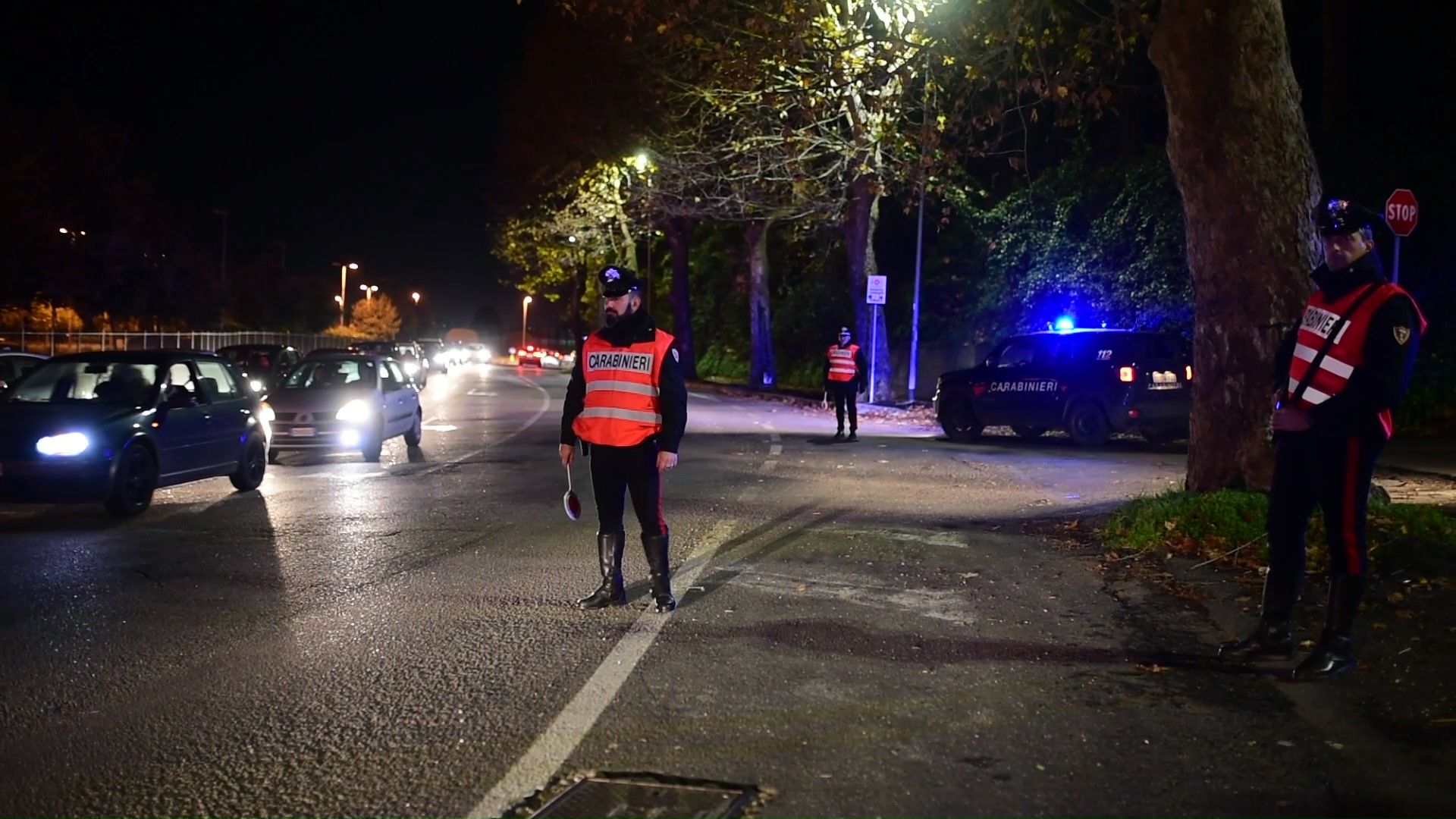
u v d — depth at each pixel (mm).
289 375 17312
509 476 14375
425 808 4352
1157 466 15469
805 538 9797
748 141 23203
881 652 6352
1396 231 14602
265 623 7000
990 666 6105
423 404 30625
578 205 42125
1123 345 18188
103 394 11789
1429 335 19766
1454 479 13188
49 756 4871
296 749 4934
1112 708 5453
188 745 4984
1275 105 9102
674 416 7215
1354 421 5723
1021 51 13922
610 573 7371
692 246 54625
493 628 6867
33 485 10555
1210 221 9352
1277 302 9203
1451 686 5617
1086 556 9000
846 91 14625
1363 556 5797
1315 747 4949
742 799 4410
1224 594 7480
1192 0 9023
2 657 6270
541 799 4418
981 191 30188
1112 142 29375
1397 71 25469
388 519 10898
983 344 30422
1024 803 4375
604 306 7289
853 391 19172
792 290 45188
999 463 15875
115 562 8844
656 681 5836
